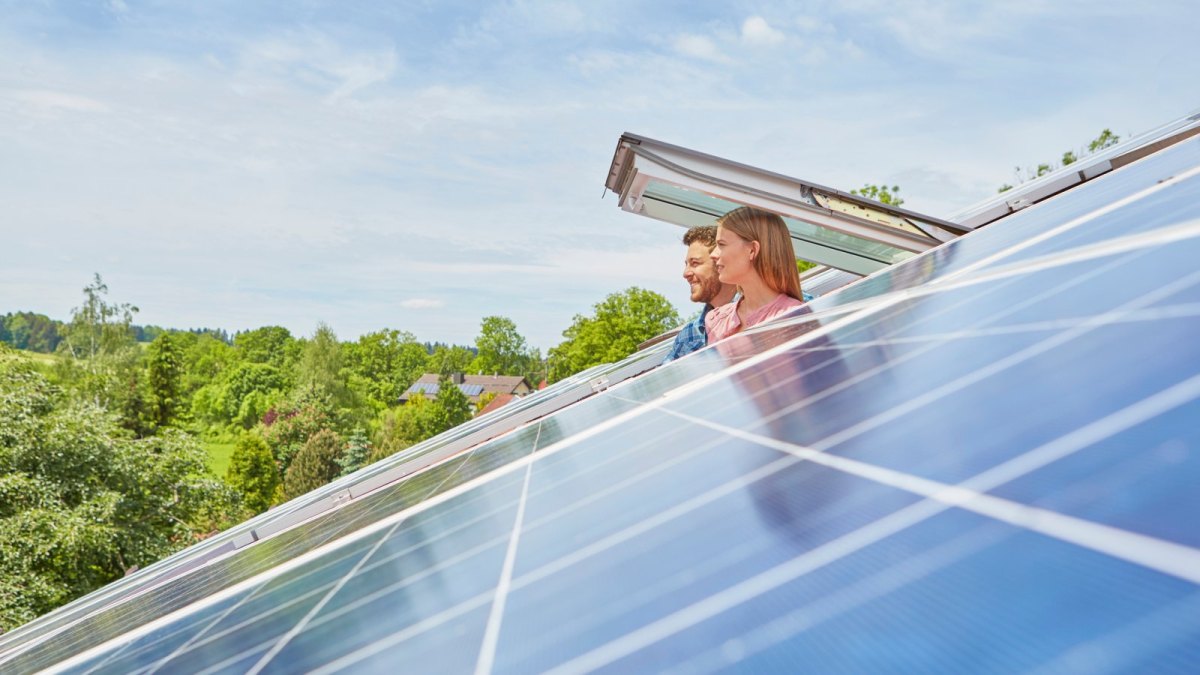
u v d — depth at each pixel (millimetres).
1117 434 1074
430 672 1590
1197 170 3314
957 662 792
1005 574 906
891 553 1136
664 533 1798
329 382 169375
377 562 3215
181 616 4141
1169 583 700
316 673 1954
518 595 1867
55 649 5309
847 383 2479
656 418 3803
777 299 7602
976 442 1377
